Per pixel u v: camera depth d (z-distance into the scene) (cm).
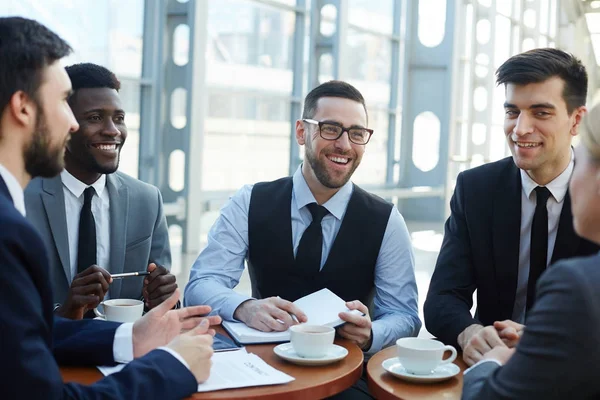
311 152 256
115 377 159
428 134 1301
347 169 255
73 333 192
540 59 225
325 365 191
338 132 252
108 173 260
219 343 205
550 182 235
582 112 229
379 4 1182
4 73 147
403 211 1345
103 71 259
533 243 238
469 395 150
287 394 169
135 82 747
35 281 145
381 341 236
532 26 1683
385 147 1257
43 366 141
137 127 766
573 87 226
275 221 264
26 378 138
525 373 131
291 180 273
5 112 148
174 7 775
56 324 195
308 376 181
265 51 909
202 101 779
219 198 848
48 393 141
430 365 186
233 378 175
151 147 780
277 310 219
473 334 216
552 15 1822
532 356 130
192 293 256
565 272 128
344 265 259
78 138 254
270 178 941
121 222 268
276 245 263
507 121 234
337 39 996
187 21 769
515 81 227
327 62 1014
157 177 785
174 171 799
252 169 909
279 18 927
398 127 1275
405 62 1266
